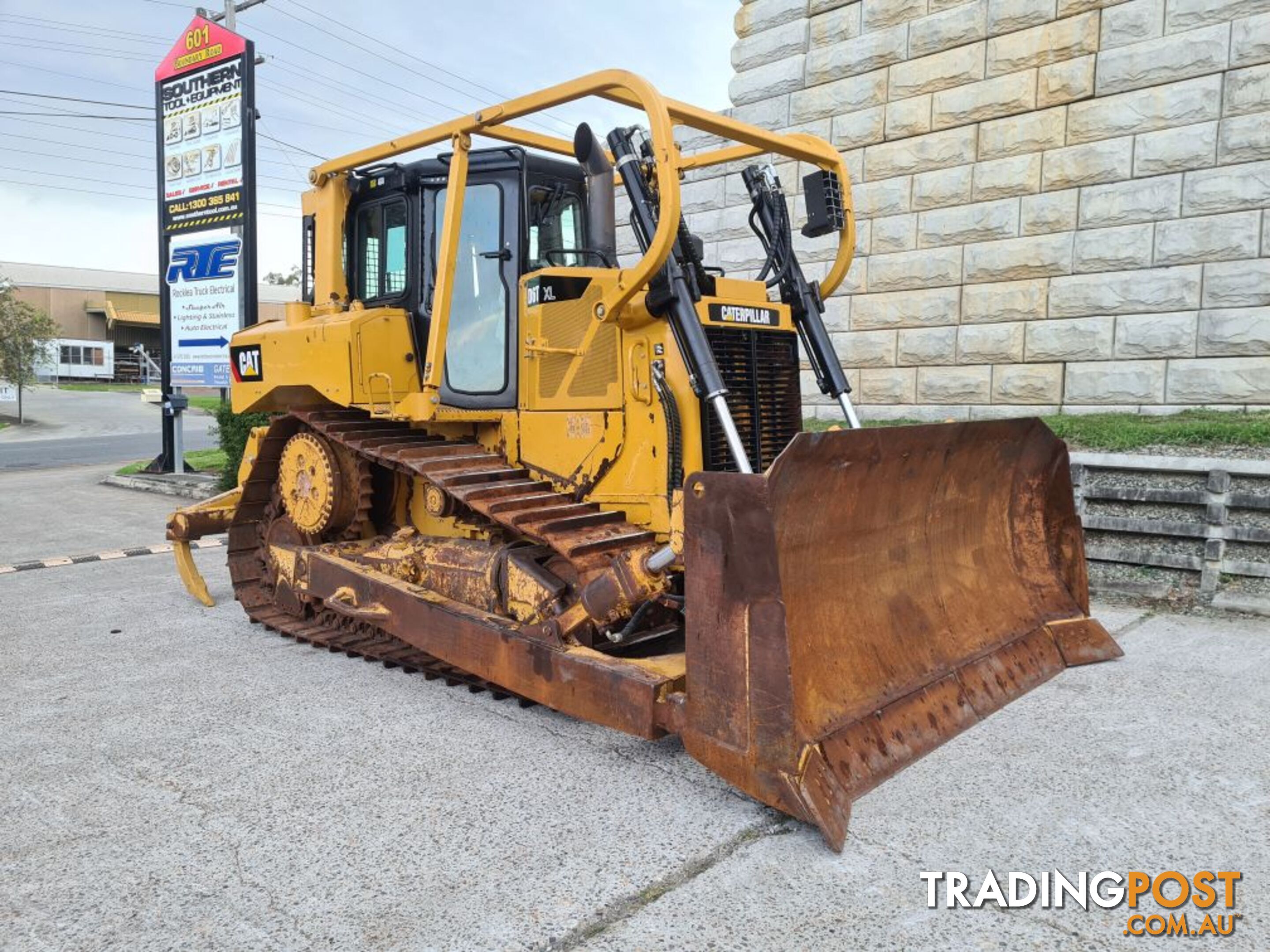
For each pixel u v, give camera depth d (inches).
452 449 189.6
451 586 181.9
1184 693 168.1
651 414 163.6
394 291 211.6
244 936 97.4
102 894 105.8
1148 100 285.3
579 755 144.9
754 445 169.6
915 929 98.4
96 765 142.2
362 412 218.7
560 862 111.8
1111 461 242.5
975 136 322.3
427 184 199.8
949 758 140.6
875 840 116.6
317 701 171.3
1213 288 276.5
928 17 330.6
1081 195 300.4
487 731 155.6
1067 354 305.7
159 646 210.5
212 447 847.7
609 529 162.6
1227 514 224.7
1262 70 265.4
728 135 167.5
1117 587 237.6
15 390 1451.8
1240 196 270.5
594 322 170.7
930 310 336.2
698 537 123.6
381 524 224.4
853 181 354.9
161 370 562.9
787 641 115.4
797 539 131.3
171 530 249.8
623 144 161.3
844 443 125.0
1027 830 119.3
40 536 382.3
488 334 191.5
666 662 147.4
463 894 104.9
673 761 142.2
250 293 498.0
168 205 535.8
